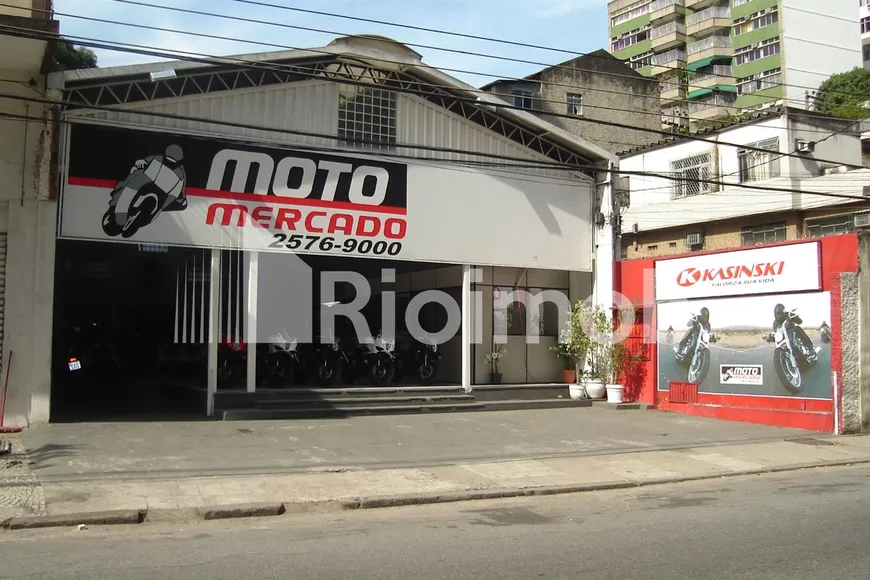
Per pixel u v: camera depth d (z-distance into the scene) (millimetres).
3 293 14250
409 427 15852
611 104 43188
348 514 9438
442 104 19531
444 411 18422
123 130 15633
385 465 12148
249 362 16750
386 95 18734
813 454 14242
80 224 15133
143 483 10281
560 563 6836
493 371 21594
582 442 14969
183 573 6438
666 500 10398
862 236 16766
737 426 17312
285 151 17312
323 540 7828
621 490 11297
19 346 14266
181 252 20266
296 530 8391
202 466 11461
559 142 21031
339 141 18031
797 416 17047
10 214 14359
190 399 17609
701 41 61219
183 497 9641
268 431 14664
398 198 18719
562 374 22469
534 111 14656
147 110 15859
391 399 18172
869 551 7266
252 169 16922
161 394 20234
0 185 14328
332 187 17859
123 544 7609
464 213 19688
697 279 19516
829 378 16594
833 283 16609
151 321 25328
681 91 59188
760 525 8477
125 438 13352
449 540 7824
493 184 20234
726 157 31656
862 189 26891
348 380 20516
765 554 7160
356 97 18375
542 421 17578
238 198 16750
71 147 15164
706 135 32531
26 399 14281
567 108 42156
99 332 25344
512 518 9133
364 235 18219
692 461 13391
